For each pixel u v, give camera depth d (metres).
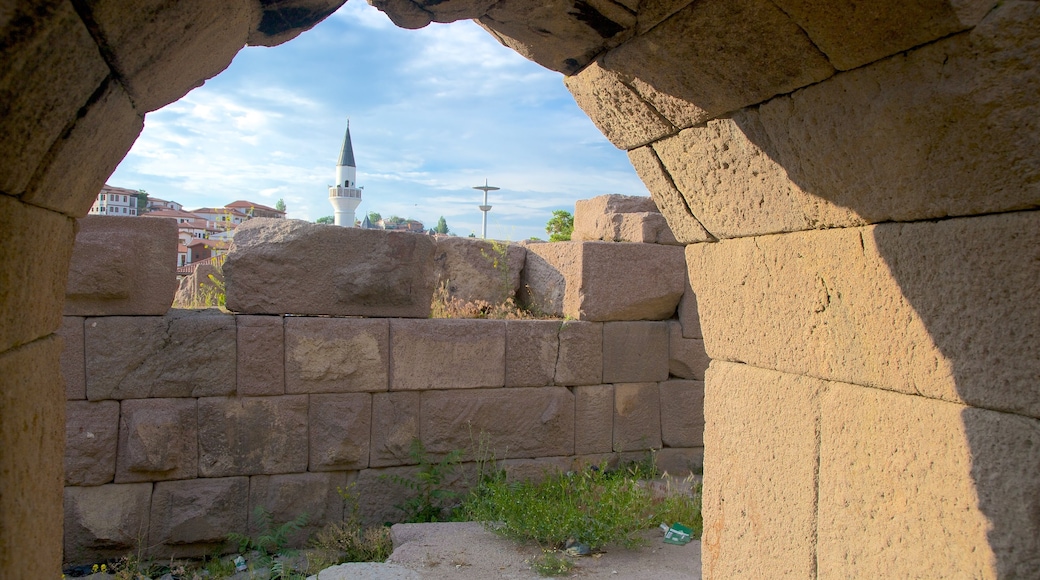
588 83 3.13
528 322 6.57
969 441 2.21
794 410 2.97
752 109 2.68
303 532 5.68
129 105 1.93
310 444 5.77
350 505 5.84
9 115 1.37
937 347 2.31
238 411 5.55
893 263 2.45
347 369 5.87
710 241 3.48
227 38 2.10
